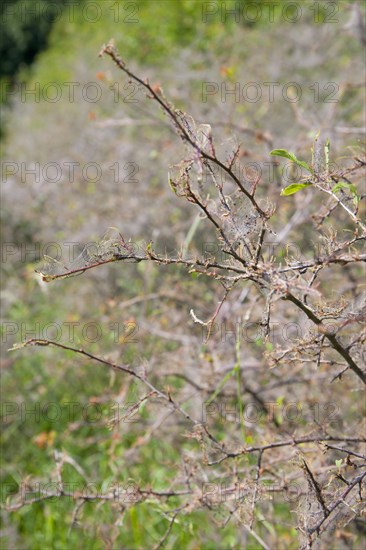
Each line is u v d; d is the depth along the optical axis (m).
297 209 3.84
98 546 3.96
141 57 7.95
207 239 4.47
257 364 3.55
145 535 3.86
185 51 6.45
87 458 4.61
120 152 5.66
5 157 8.37
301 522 2.57
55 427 4.90
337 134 4.10
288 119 5.27
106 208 5.38
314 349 2.56
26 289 5.66
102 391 4.69
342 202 2.51
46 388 5.04
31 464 4.79
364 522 3.09
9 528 4.31
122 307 4.42
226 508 3.12
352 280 3.52
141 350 4.17
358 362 2.78
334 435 3.14
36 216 6.27
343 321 2.32
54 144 7.63
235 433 3.65
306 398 3.57
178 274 4.20
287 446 3.08
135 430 4.21
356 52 5.72
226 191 3.61
